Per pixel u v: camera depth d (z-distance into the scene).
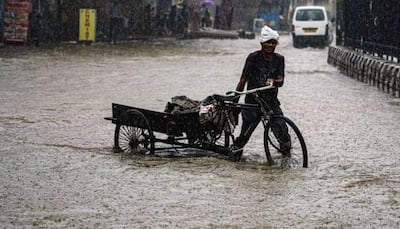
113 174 15.14
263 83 16.77
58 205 12.72
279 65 16.86
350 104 25.84
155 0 80.94
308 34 61.72
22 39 51.41
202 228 11.46
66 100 26.09
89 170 15.50
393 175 15.23
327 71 38.94
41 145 18.23
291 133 16.47
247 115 16.61
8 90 28.53
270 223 11.78
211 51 53.59
